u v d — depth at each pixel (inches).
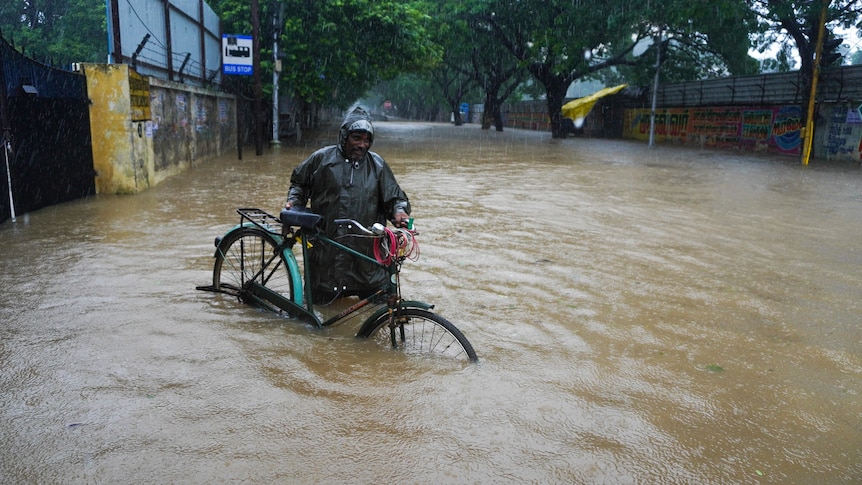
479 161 748.0
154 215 333.7
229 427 118.7
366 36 941.2
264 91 919.7
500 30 1402.6
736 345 167.8
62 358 147.6
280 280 205.6
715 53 1244.5
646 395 136.9
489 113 1852.9
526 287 215.6
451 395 133.3
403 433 118.3
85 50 1338.6
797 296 212.5
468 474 106.5
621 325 180.4
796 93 965.8
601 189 484.1
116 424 118.9
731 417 128.7
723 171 674.2
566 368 149.3
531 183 518.3
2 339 158.4
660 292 213.6
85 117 386.6
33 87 329.1
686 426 124.6
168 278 215.0
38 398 128.3
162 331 165.3
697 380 145.4
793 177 623.5
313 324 173.0
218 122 744.3
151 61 523.5
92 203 369.4
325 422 121.3
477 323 178.9
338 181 174.7
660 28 1180.5
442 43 1326.3
